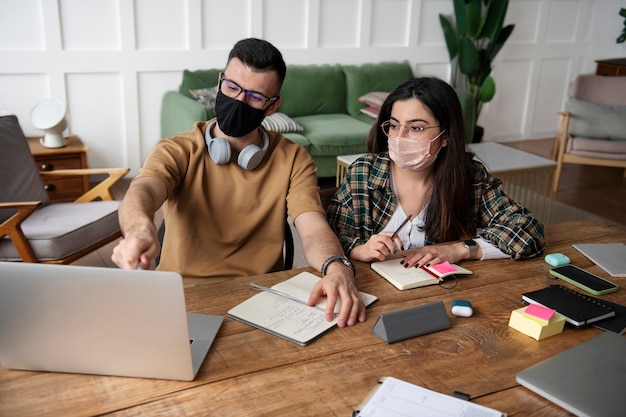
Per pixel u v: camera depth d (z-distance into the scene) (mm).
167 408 973
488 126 5895
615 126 4488
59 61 3924
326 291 1307
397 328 1205
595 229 1915
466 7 4953
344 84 4715
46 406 969
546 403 1026
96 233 2674
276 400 1002
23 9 3750
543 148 5801
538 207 4004
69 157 3656
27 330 1018
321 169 4137
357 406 994
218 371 1074
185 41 4254
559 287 1436
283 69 1586
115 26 4016
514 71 5820
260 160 1648
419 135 1648
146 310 967
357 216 1756
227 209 1667
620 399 1025
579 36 6039
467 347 1190
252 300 1322
